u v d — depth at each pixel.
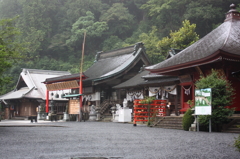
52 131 17.52
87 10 82.19
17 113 50.69
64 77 36.03
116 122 31.08
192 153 9.03
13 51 23.80
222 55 19.28
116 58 43.31
